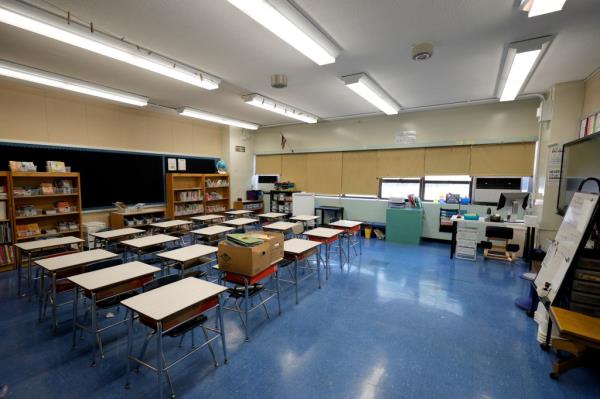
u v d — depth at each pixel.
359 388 2.07
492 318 3.10
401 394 2.01
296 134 8.62
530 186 5.64
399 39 3.06
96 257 3.11
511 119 5.70
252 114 7.10
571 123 4.32
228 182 8.58
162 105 6.11
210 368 2.29
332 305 3.41
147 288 2.34
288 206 8.57
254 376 2.20
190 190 7.69
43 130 5.14
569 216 2.95
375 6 2.45
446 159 6.47
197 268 3.62
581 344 2.15
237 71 4.01
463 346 2.59
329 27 2.81
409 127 6.81
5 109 4.71
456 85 4.62
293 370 2.27
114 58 3.41
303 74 4.13
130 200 6.49
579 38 2.97
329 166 8.14
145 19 2.68
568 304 2.50
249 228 7.22
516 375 2.21
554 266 2.82
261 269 2.83
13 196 4.58
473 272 4.57
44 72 4.02
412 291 3.82
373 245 6.38
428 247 6.20
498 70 3.94
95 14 2.58
